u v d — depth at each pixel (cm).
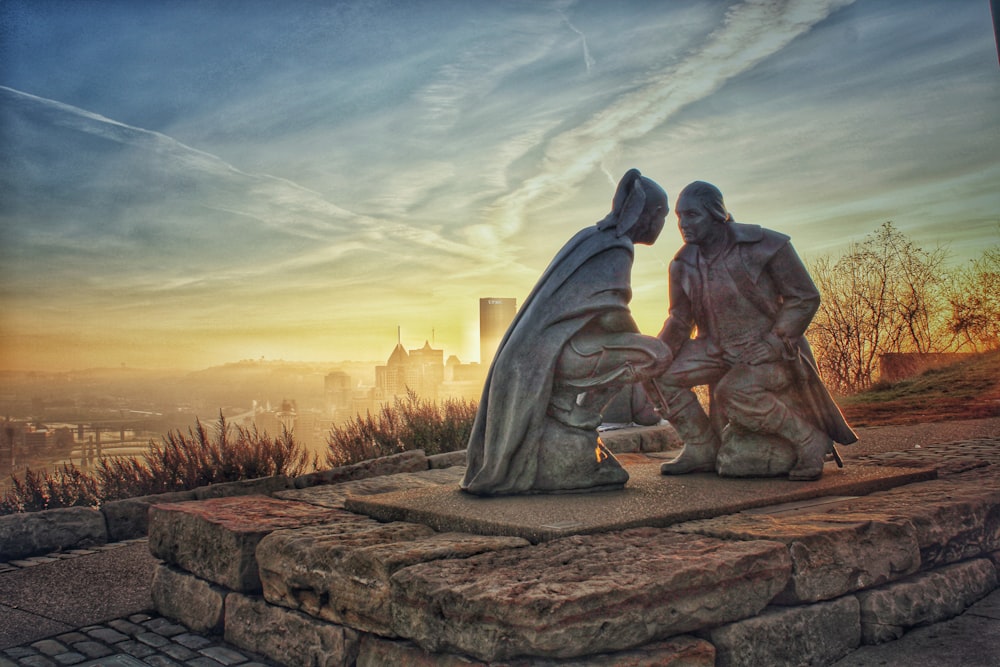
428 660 374
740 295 604
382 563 407
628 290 564
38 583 611
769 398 600
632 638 354
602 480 565
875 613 437
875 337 1734
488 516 481
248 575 493
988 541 525
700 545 416
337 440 1045
